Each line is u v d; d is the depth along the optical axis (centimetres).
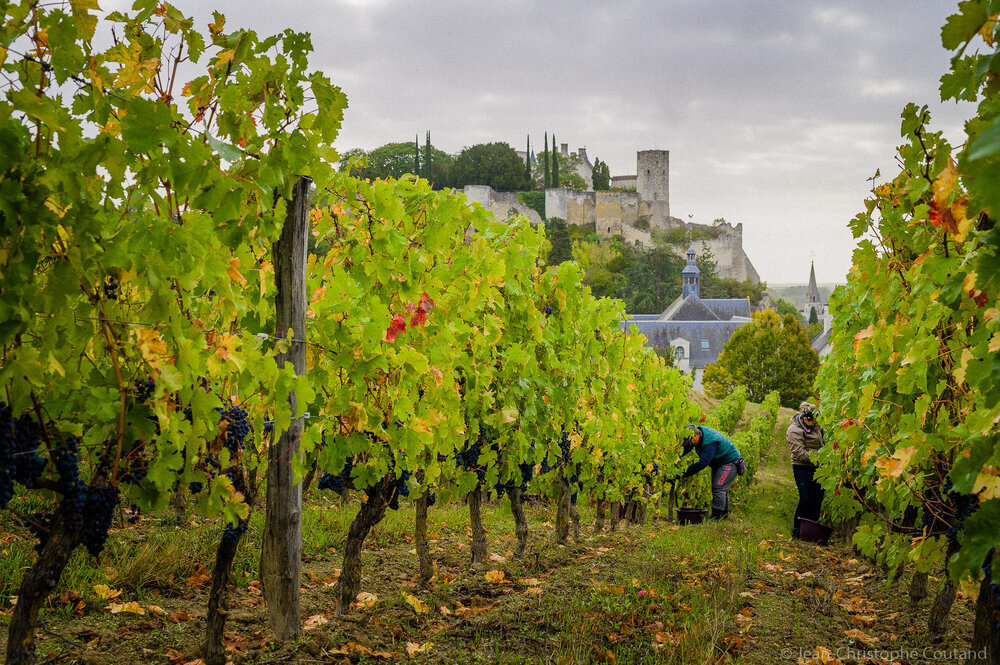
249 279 411
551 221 11794
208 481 335
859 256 516
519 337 693
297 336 402
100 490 287
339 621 473
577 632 473
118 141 278
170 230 286
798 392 5081
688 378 1348
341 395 431
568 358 770
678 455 1106
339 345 429
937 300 394
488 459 626
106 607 456
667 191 13588
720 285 12812
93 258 266
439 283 524
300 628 427
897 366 475
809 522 891
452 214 538
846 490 599
